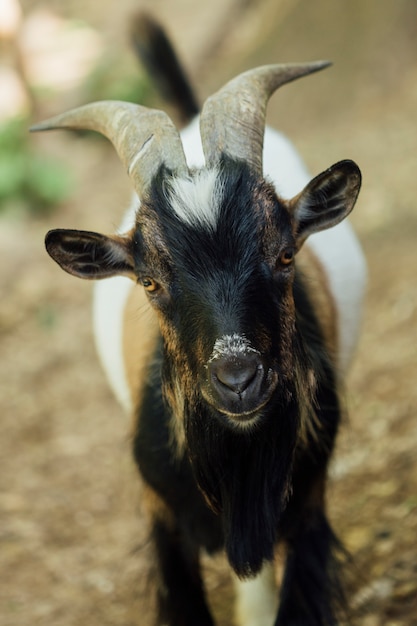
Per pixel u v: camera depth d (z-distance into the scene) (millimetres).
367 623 4535
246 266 3234
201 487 3596
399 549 4953
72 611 5234
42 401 7758
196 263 3252
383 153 9719
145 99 14094
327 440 3812
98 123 3885
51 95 15023
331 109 11266
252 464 3539
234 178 3340
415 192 8820
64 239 3533
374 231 8438
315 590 3816
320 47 11656
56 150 13727
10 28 13469
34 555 5801
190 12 18078
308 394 3566
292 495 3756
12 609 5281
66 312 9156
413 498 5281
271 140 5039
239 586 4668
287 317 3383
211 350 3170
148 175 3482
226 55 14086
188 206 3293
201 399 3385
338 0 11523
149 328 4039
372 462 5730
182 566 4012
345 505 5480
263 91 3811
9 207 11828
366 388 6457
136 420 3924
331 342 4289
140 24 6004
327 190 3506
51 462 6895
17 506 6352
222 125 3525
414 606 4535
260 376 3170
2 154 12297
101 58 16141
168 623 4004
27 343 8742
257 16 14586
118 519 6098
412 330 6875
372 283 7664
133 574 5465
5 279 9953
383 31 11227
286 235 3375
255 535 3572
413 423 5883
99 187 12242
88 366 8172
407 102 10641
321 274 4500
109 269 3617
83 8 20125
